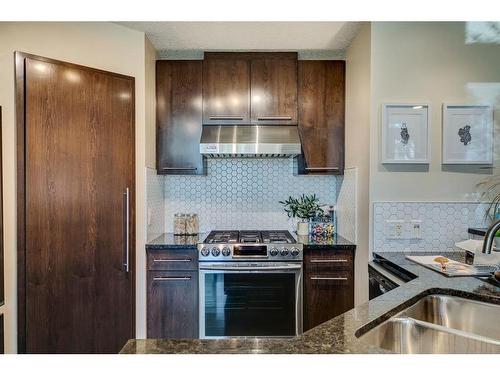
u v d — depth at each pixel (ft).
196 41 9.11
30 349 6.95
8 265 6.86
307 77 9.55
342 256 8.55
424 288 4.71
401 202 7.51
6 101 6.84
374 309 3.87
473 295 4.50
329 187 10.55
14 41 7.08
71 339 7.36
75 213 7.39
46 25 7.37
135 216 8.32
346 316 3.67
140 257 8.43
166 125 9.50
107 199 7.77
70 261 7.35
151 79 9.11
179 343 3.07
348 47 9.34
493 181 7.52
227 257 8.39
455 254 7.16
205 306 8.40
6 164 6.82
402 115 7.48
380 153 7.52
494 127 7.50
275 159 10.55
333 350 2.84
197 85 9.53
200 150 8.84
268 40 9.07
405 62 7.52
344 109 9.52
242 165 10.53
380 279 6.51
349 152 9.10
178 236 9.75
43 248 7.07
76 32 7.68
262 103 9.55
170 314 8.50
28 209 6.93
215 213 10.54
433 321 4.67
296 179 10.55
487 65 7.53
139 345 3.02
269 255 8.40
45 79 7.07
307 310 8.57
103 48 8.00
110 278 7.80
